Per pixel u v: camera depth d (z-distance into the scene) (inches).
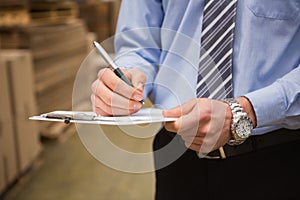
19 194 84.7
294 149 28.4
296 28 25.3
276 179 29.3
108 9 182.1
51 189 87.6
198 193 32.2
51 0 121.2
